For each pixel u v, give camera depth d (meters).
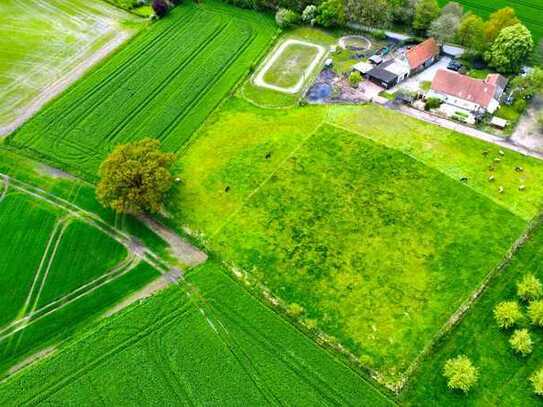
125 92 96.19
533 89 88.19
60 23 113.50
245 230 73.12
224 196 77.56
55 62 103.44
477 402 56.00
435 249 69.38
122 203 71.00
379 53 101.38
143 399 57.53
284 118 89.25
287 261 69.25
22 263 70.75
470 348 60.06
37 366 60.53
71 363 60.62
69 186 80.50
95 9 117.56
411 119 87.69
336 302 64.81
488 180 77.25
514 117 87.31
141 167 71.69
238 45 105.88
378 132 85.56
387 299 64.69
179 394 57.81
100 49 106.31
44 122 90.69
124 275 69.12
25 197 79.12
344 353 60.38
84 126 89.88
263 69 100.00
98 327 63.66
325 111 90.00
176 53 104.56
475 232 70.88
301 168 80.56
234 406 56.69
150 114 91.69
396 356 59.75
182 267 69.62
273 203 76.06
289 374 58.91
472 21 94.81
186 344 61.69
